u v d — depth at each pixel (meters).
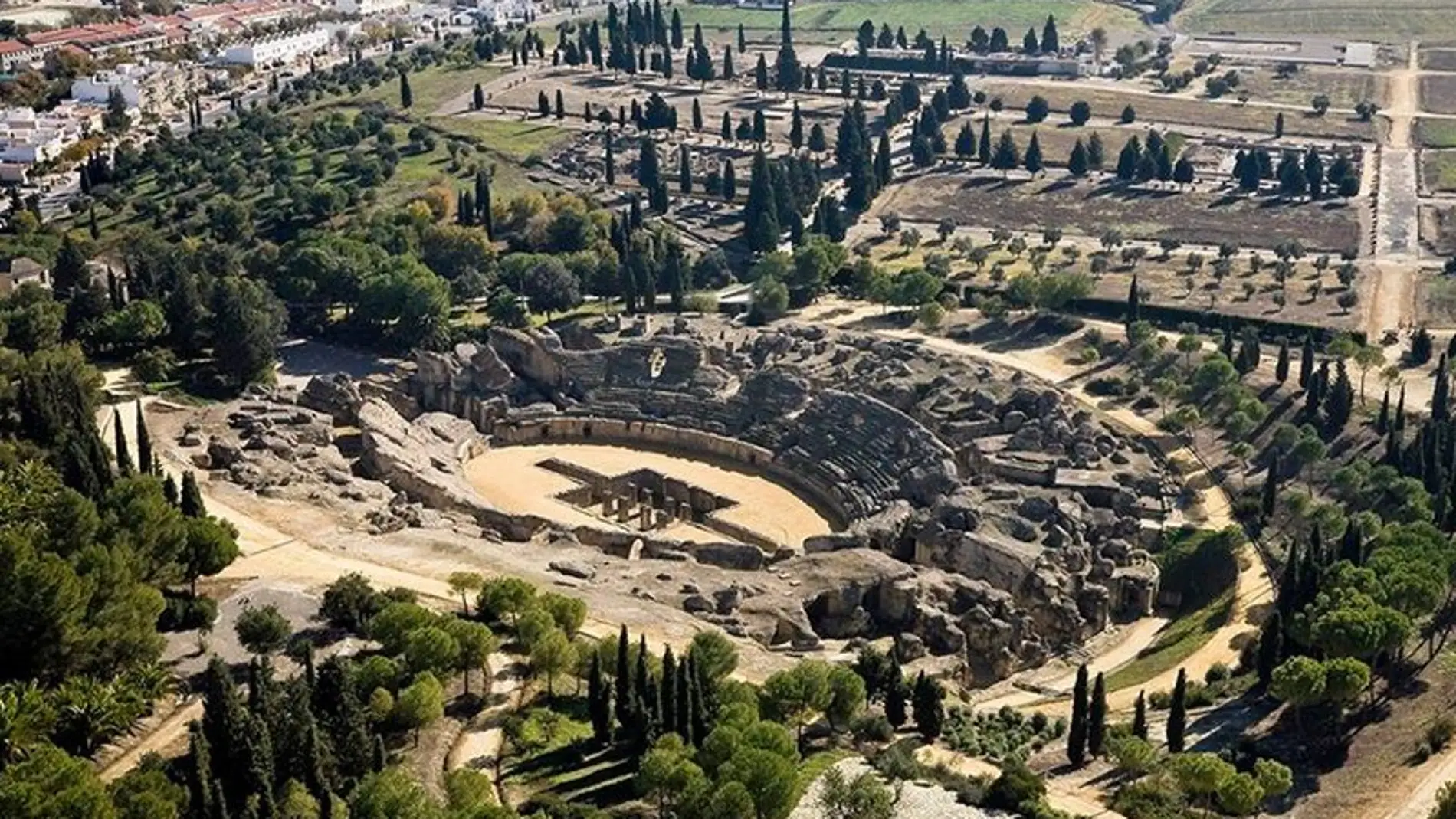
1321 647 146.50
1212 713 150.75
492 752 131.12
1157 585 190.50
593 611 166.00
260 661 130.12
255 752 115.06
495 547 186.88
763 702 136.50
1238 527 196.25
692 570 185.62
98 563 137.38
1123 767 135.38
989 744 142.12
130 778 113.88
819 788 125.50
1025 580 183.00
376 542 184.12
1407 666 152.75
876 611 181.88
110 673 135.00
